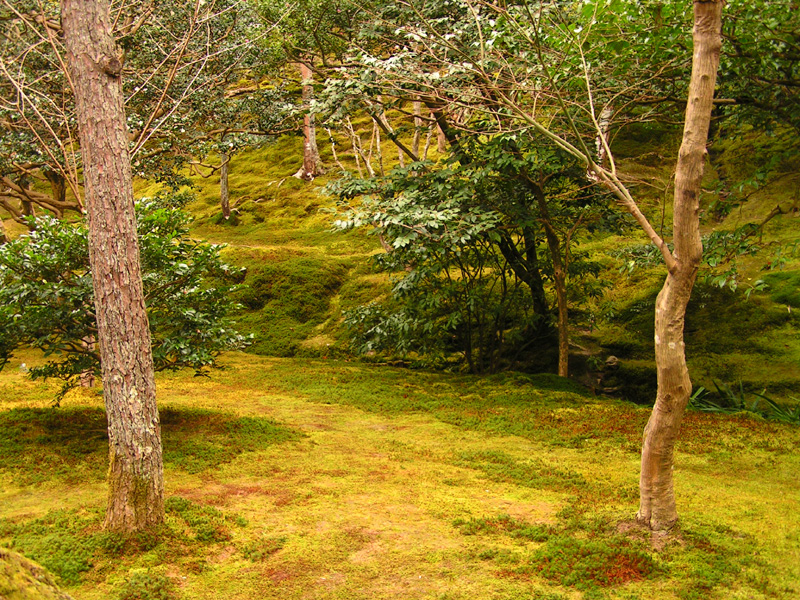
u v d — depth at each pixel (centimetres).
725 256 938
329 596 405
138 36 1109
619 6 820
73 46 459
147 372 477
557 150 994
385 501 570
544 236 1189
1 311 684
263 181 2439
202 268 764
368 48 1250
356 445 755
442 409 939
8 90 842
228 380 1138
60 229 713
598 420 852
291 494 582
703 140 441
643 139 1805
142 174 1380
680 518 514
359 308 1258
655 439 485
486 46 820
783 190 1451
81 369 751
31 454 655
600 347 1272
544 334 1267
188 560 446
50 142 1070
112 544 448
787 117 919
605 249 1547
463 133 1073
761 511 543
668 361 466
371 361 1374
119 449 469
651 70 915
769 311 1215
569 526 505
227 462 667
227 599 400
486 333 1359
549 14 862
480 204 1089
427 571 438
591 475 646
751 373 1100
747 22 802
